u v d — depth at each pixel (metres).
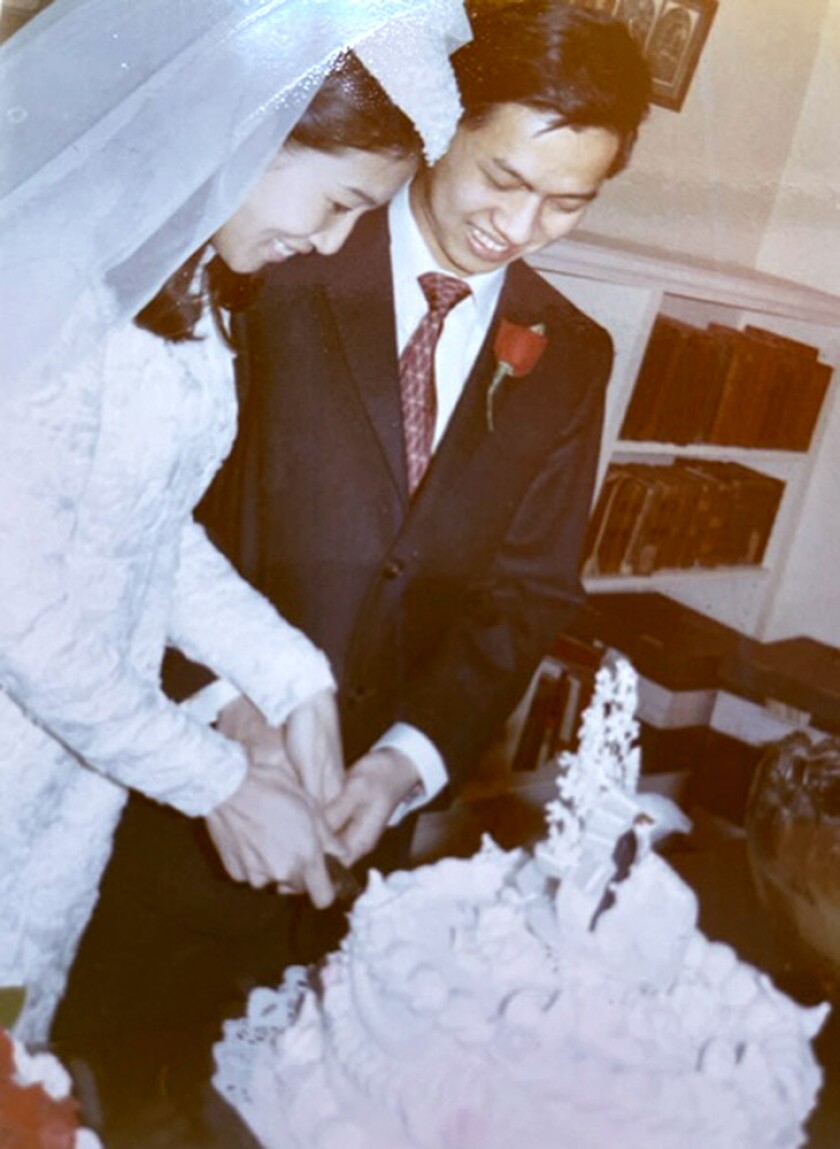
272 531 1.76
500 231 1.72
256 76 1.09
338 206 1.17
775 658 2.66
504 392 1.80
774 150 2.48
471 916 1.01
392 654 1.79
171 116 1.12
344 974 0.93
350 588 1.76
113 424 1.12
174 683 1.44
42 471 1.04
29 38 1.17
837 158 2.49
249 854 1.24
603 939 0.94
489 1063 0.89
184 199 1.11
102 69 1.13
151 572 1.27
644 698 2.56
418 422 1.77
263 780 1.25
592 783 0.99
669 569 2.67
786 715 2.57
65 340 1.05
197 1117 0.86
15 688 1.11
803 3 2.34
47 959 1.38
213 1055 0.92
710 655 2.54
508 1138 0.87
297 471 1.75
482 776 2.38
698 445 2.58
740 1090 0.90
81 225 1.09
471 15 1.63
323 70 1.09
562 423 1.85
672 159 2.38
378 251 1.72
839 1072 1.02
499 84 1.65
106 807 1.37
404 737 1.79
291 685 1.39
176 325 1.15
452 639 1.82
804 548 2.78
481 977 0.94
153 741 1.17
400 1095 0.86
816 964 1.11
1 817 1.28
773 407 2.64
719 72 2.35
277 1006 0.98
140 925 1.70
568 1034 0.91
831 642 2.82
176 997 1.72
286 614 1.77
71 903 1.39
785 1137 0.90
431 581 1.80
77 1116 0.82
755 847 1.15
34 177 1.10
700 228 2.39
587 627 2.60
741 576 2.75
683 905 0.95
